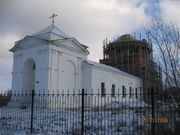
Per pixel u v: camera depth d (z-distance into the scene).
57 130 11.08
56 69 27.98
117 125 11.52
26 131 11.12
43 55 27.95
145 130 9.35
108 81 36.06
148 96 9.44
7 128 12.05
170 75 7.40
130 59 49.88
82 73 32.38
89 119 12.36
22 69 30.27
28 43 29.66
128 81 42.28
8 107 19.16
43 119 14.01
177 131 7.52
